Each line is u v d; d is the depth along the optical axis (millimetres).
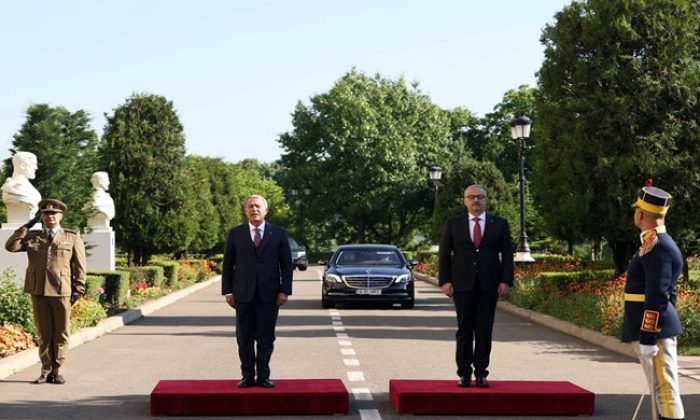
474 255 12844
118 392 13930
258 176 122500
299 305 33531
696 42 29266
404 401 12062
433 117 98125
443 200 59312
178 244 46812
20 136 31875
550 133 30328
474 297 12852
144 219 45812
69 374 15867
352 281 31516
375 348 19719
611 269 34281
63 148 32188
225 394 12031
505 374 15828
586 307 23844
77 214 32188
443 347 19938
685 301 19938
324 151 94188
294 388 12570
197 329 24375
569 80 30312
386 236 99500
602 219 29062
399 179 91312
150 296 34750
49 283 14797
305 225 97312
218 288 47094
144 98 46375
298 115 95125
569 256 48688
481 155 101438
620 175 28375
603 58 29125
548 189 30266
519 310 29438
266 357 12891
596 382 14953
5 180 31516
